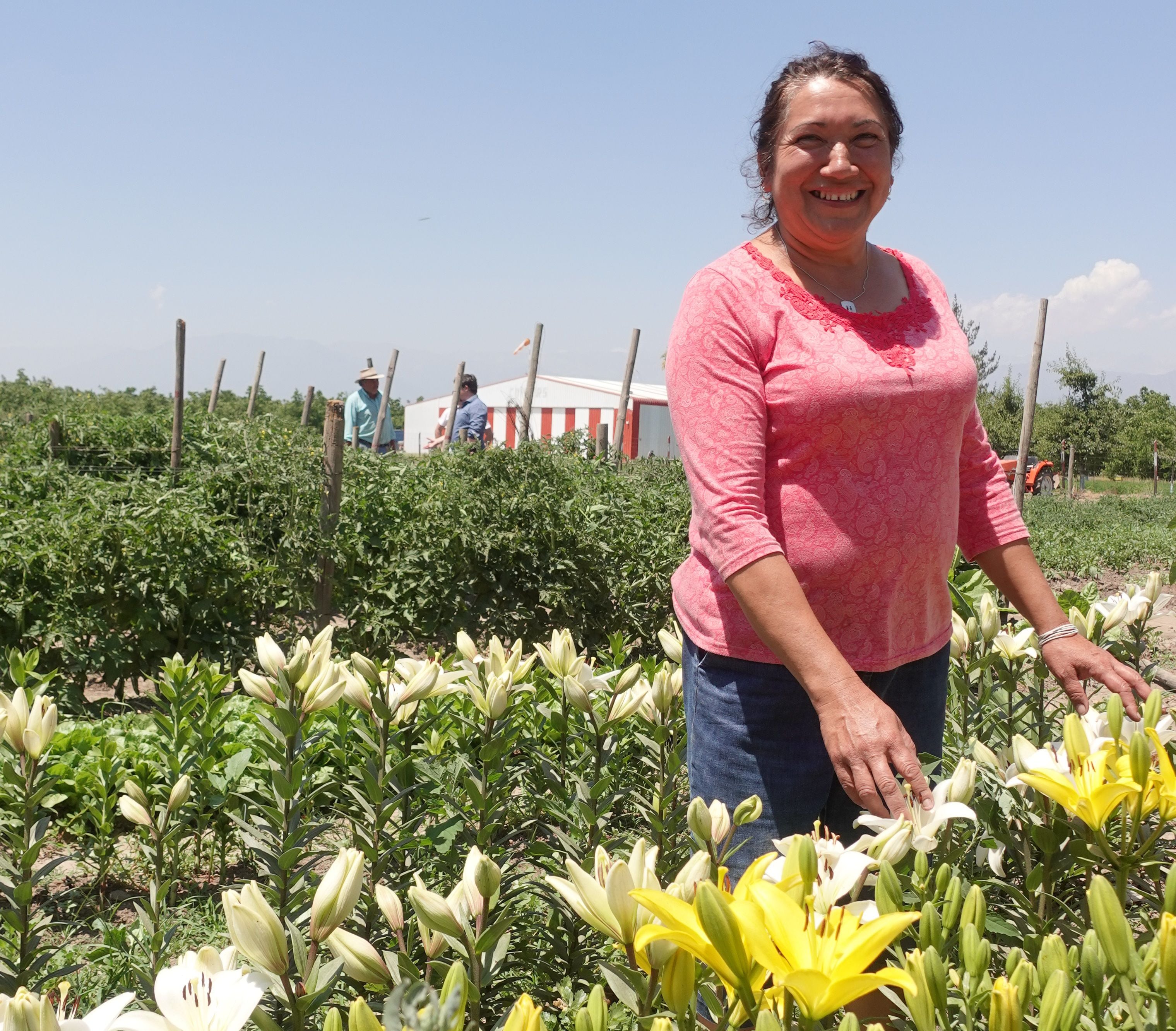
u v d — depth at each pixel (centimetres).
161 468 924
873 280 216
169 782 371
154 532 623
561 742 284
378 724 232
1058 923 173
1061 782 150
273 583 686
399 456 859
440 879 253
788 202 204
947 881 142
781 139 204
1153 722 161
